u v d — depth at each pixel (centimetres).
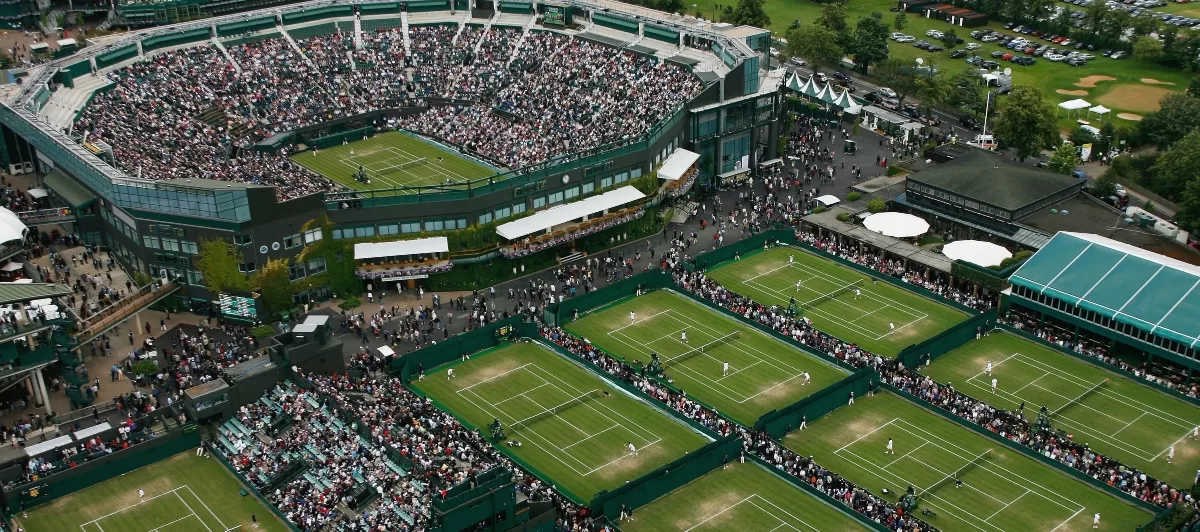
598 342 15662
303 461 12275
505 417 13788
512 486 10844
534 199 17712
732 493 12281
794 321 15925
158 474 12512
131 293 15762
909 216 18088
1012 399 14088
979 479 12500
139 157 18225
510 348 15538
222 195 15475
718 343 15600
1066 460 12700
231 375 13350
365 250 16688
